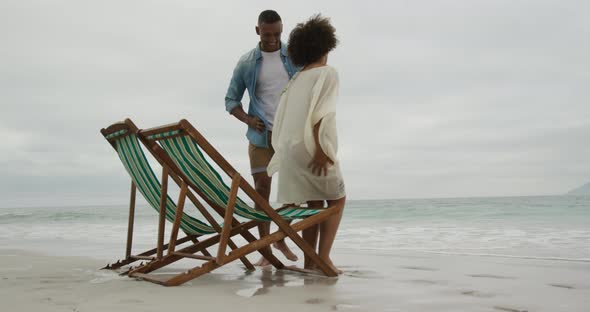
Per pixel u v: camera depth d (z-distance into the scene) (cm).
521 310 244
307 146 331
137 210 2941
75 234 991
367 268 411
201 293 283
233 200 306
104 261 473
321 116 330
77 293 283
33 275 367
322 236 354
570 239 717
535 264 429
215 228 372
